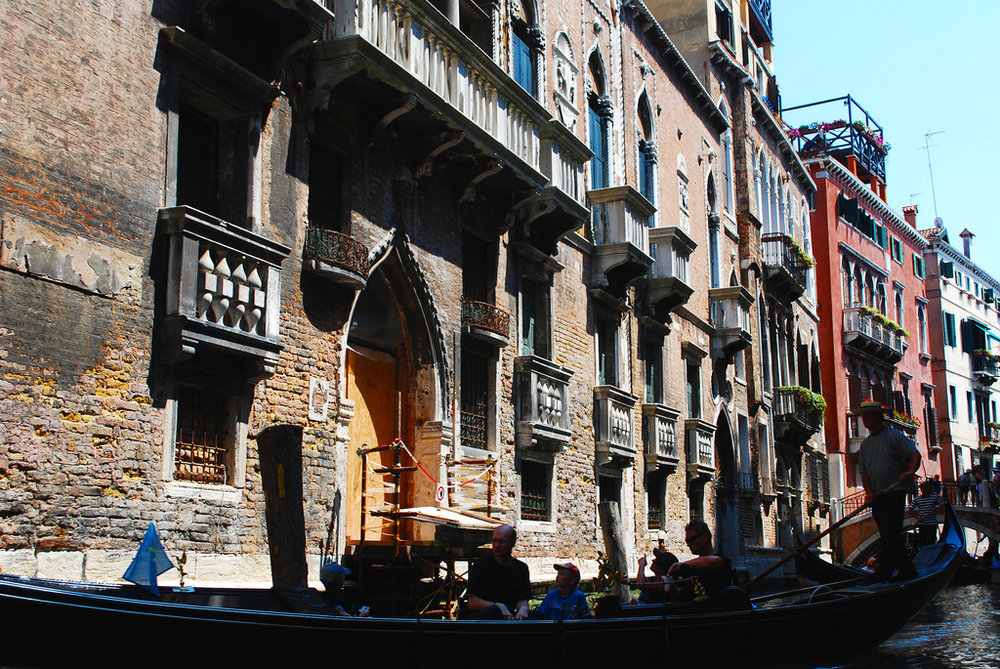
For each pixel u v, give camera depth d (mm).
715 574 9344
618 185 21562
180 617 6457
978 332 59469
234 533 10586
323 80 12172
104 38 9641
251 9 11047
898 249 51531
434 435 14227
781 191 36531
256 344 10664
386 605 12594
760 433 31109
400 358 14711
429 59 13711
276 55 11648
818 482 38344
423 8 13273
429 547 12875
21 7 8867
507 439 16109
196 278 10078
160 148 10156
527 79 18031
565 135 17109
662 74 24891
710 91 29516
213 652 6566
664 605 9336
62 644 6145
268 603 8844
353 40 11969
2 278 8516
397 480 14094
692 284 26031
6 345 8500
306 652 6895
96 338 9273
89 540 9039
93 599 6230
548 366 16953
